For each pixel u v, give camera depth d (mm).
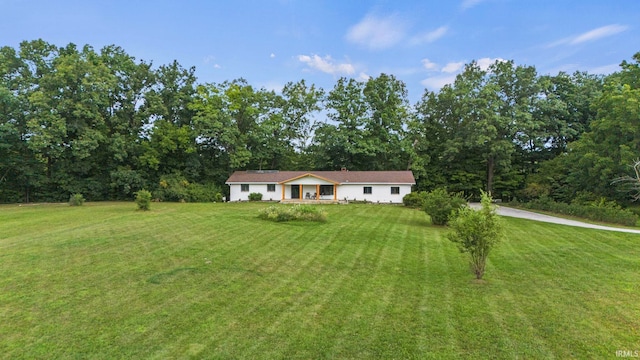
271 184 36062
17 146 30312
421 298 7484
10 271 8734
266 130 40281
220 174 40562
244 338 5488
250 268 9469
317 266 9930
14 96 28266
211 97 37906
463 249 9477
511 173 39750
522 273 9664
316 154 43781
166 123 36719
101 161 35969
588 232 17219
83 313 6312
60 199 33844
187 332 5656
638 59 27000
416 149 42125
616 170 25969
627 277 9312
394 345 5355
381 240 14039
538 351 5203
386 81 42188
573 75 41594
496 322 6246
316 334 5668
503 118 37438
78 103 30312
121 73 35781
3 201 31719
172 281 8188
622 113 25094
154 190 35312
